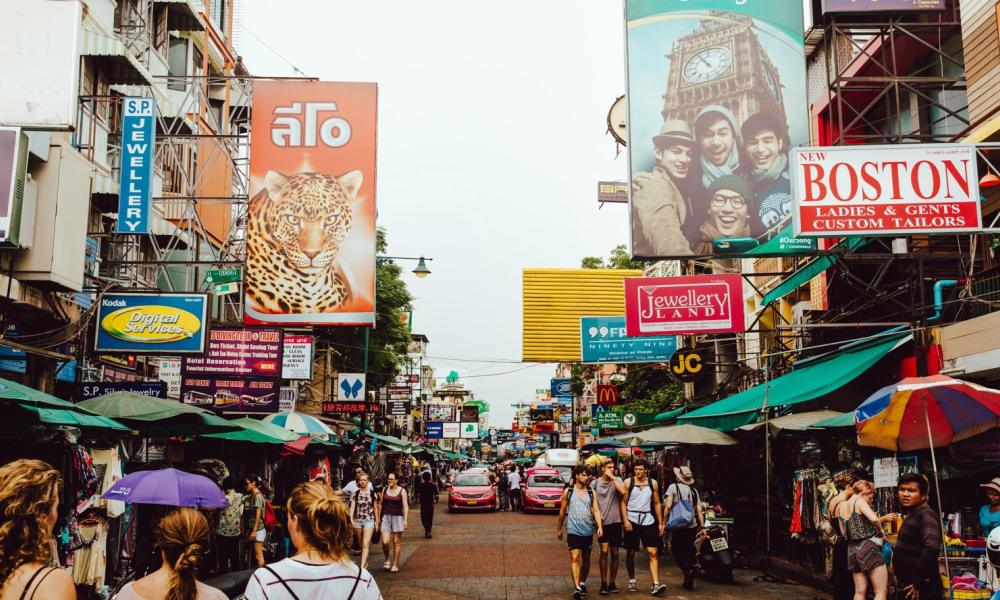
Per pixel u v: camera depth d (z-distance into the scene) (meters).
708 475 23.64
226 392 17.38
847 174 10.99
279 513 14.51
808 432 13.95
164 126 19.41
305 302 19.36
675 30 15.84
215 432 12.97
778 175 15.26
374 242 19.64
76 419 8.74
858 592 7.76
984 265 12.07
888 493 10.48
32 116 9.86
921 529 6.95
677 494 11.99
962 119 13.67
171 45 25.59
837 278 16.73
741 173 15.27
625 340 25.62
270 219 19.53
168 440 16.39
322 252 19.55
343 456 28.56
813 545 13.12
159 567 3.67
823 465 12.89
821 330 16.92
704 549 12.48
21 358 11.86
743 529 17.02
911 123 15.94
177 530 3.55
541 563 14.88
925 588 6.77
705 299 17.36
